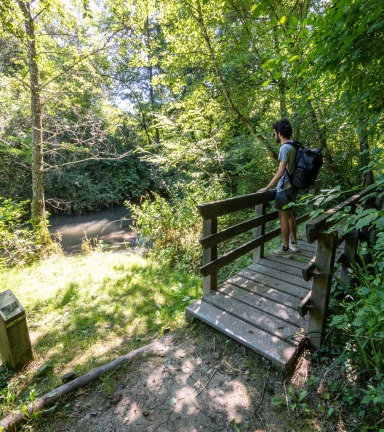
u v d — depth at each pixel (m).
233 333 2.23
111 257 6.02
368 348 1.86
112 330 2.97
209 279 2.82
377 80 2.19
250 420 1.64
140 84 16.66
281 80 5.28
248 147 6.71
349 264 2.64
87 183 13.53
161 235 6.74
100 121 8.69
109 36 7.29
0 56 8.86
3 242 5.51
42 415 1.74
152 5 7.39
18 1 6.12
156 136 17.67
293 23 2.00
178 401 1.80
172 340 2.42
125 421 1.68
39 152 7.10
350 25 1.86
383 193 1.66
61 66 8.58
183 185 9.09
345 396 1.71
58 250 7.11
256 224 3.32
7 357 2.31
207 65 7.05
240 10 5.55
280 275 3.11
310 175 2.93
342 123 3.05
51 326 3.07
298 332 2.17
